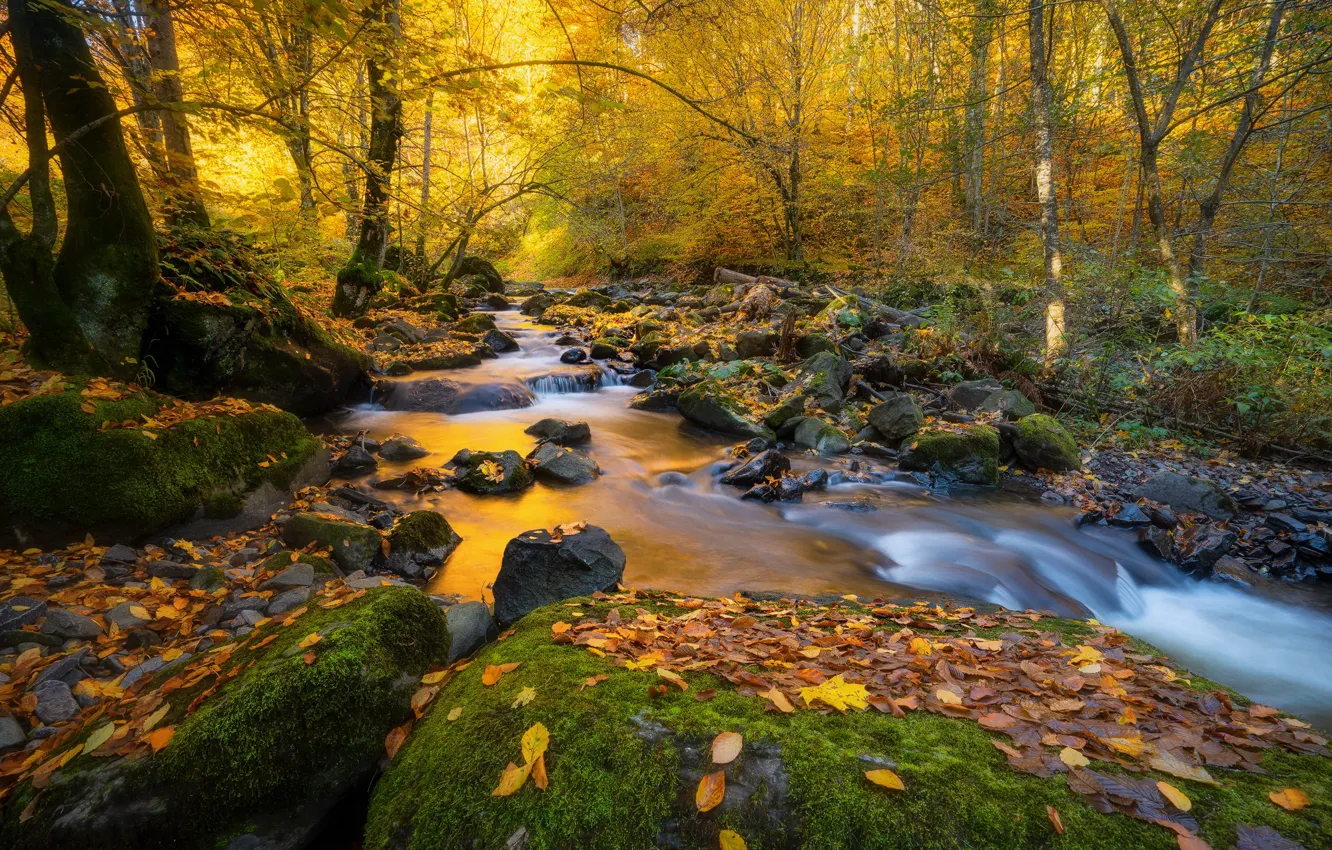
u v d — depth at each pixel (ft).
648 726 6.49
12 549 12.17
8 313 19.62
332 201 12.91
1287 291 39.40
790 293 52.80
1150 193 32.12
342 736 7.27
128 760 6.72
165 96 14.84
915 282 52.95
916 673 7.95
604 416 31.48
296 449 18.15
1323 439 24.38
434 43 14.82
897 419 26.66
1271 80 25.55
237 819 6.69
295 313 25.13
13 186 13.94
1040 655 9.21
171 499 13.79
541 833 5.69
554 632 8.93
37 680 8.61
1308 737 6.71
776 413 28.78
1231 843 5.08
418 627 8.97
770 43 57.11
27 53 12.64
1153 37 37.91
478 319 45.39
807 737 6.29
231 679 7.73
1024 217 59.72
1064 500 22.41
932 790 5.63
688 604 11.57
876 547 18.53
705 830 5.59
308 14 8.91
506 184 42.32
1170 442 26.71
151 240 17.02
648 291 75.41
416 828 6.10
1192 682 8.36
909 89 57.62
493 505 19.77
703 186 73.36
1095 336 32.40
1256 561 18.61
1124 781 5.74
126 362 16.51
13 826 6.29
